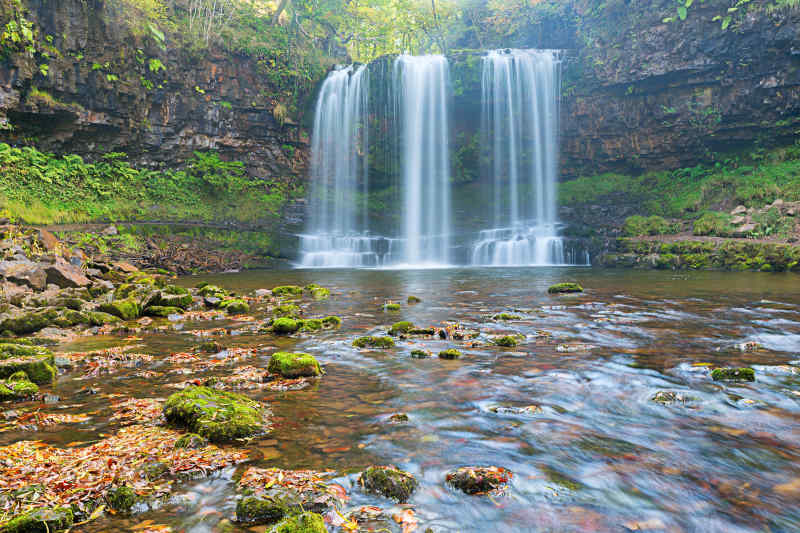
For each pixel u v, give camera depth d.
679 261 17.92
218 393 3.74
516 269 19.61
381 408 3.65
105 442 3.01
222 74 28.20
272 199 29.19
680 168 27.97
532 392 3.98
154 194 24.80
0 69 19.56
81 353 5.51
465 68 31.02
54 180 21.06
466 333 6.34
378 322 7.59
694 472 2.57
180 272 18.36
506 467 2.64
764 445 2.91
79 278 10.48
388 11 40.91
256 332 6.88
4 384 4.02
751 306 8.49
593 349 5.48
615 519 2.14
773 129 24.58
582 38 30.52
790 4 22.41
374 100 31.80
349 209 31.12
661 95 27.48
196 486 2.46
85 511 2.23
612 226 24.19
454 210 31.67
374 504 2.27
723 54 24.80
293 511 2.19
